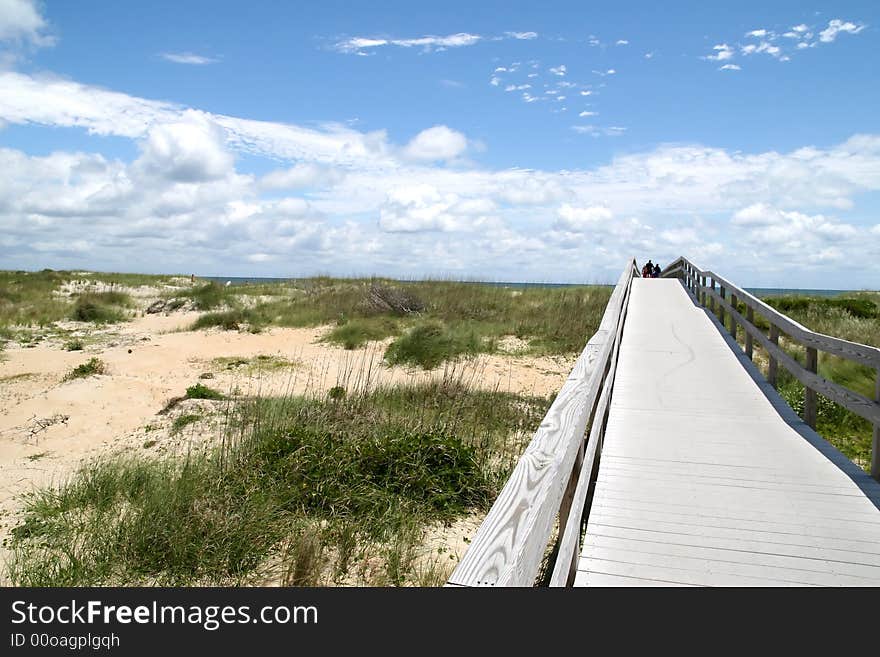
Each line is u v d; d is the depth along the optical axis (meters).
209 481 6.39
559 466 2.76
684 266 23.94
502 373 13.11
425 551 5.55
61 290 28.12
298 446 7.08
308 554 5.20
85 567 5.27
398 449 6.82
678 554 4.20
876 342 14.15
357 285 24.08
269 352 15.40
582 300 21.38
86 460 8.25
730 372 10.03
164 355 14.95
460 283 24.58
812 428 7.15
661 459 6.07
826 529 4.56
